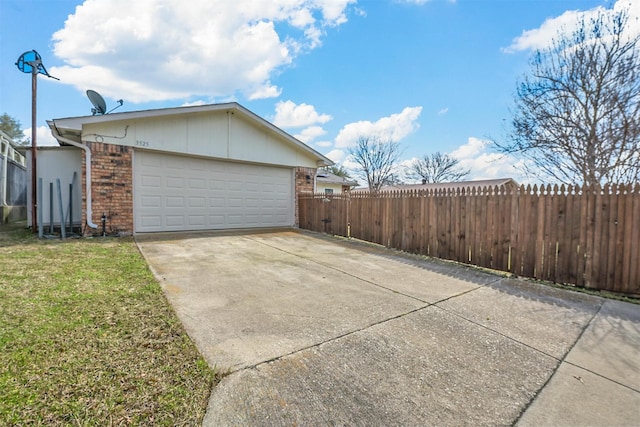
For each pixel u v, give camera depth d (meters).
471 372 2.32
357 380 2.15
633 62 8.12
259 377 2.12
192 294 3.70
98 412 1.67
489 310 3.63
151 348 2.37
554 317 3.46
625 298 4.13
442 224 6.36
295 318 3.14
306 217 10.82
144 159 8.12
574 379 2.27
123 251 5.83
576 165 9.09
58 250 5.63
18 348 2.23
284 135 10.49
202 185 9.16
